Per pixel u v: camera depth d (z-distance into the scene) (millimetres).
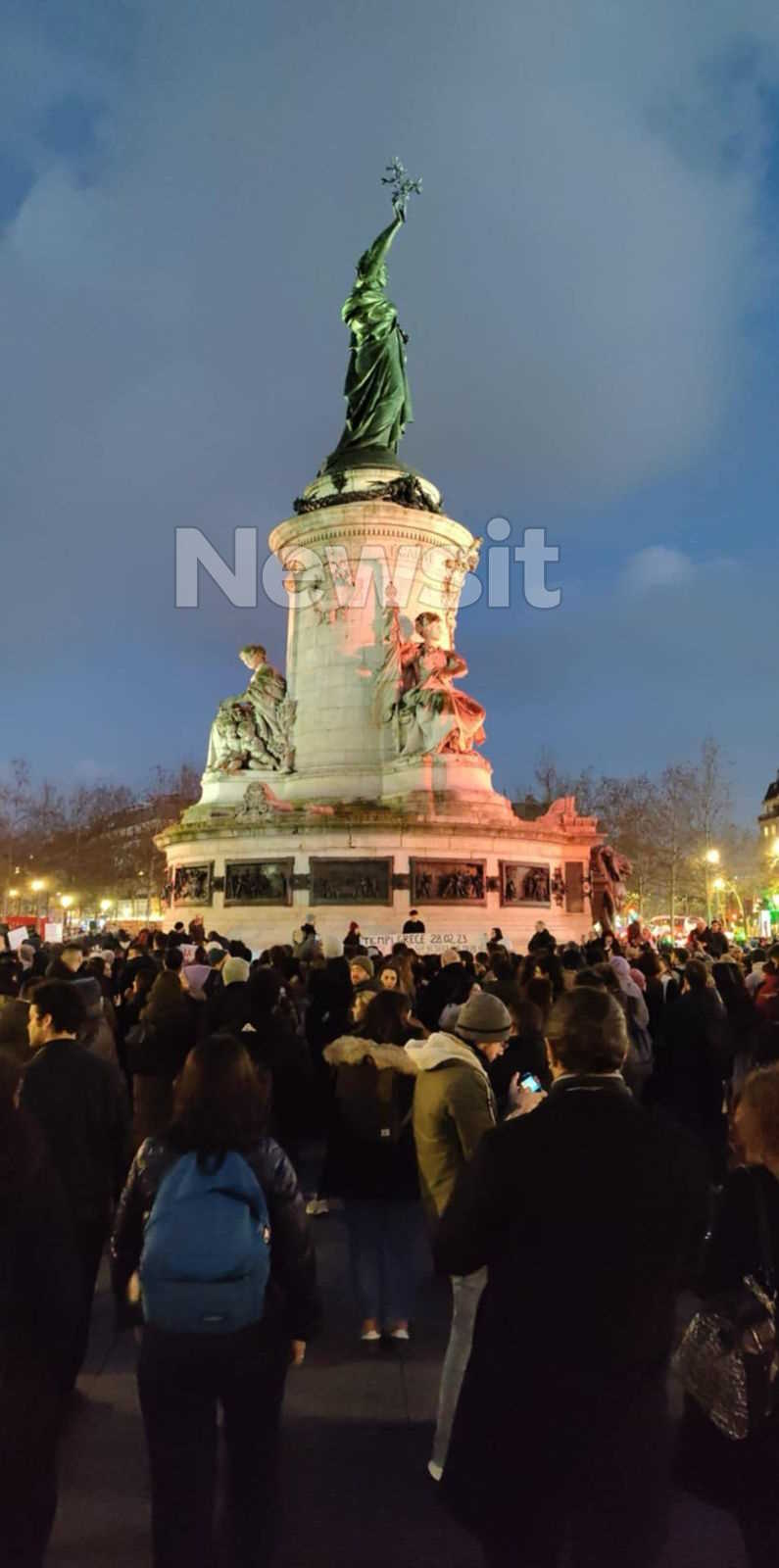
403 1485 5605
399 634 35688
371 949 23547
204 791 37875
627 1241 3613
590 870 36281
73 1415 6379
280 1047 8508
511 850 32812
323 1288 8703
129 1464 5809
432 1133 6344
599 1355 3531
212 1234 4141
